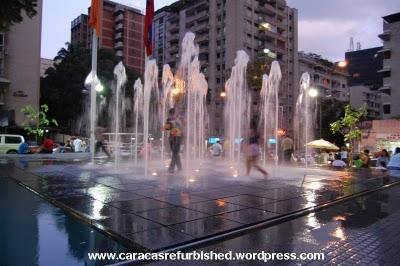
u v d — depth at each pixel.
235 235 5.03
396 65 52.94
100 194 7.44
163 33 97.69
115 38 104.88
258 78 45.62
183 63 25.62
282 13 81.31
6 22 13.37
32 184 8.77
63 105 50.53
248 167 11.46
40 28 46.16
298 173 13.19
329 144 29.27
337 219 6.20
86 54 50.06
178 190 8.10
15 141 27.45
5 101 43.62
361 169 16.22
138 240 4.52
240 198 7.31
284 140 18.91
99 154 23.44
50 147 21.62
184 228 5.07
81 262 4.04
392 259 4.35
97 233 5.08
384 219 6.30
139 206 6.36
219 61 76.50
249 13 74.19
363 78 105.50
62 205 6.44
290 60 83.38
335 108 72.12
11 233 5.04
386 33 53.88
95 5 19.97
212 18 77.81
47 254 4.28
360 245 4.84
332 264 4.16
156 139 40.28
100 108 50.09
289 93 81.38
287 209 6.41
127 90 50.62
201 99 26.75
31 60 45.34
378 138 46.84
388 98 54.41
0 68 43.44
